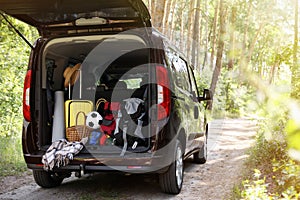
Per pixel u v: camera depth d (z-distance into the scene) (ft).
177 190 15.83
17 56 31.68
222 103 49.03
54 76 16.72
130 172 14.32
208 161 24.02
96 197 15.70
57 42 15.71
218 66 48.49
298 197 11.89
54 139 15.79
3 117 30.37
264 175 17.51
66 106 15.93
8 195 16.15
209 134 36.04
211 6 91.20
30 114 15.19
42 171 16.39
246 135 37.86
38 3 14.10
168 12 56.29
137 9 13.78
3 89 29.71
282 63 14.42
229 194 15.30
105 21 14.83
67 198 15.62
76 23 15.16
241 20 56.85
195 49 68.03
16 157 23.95
